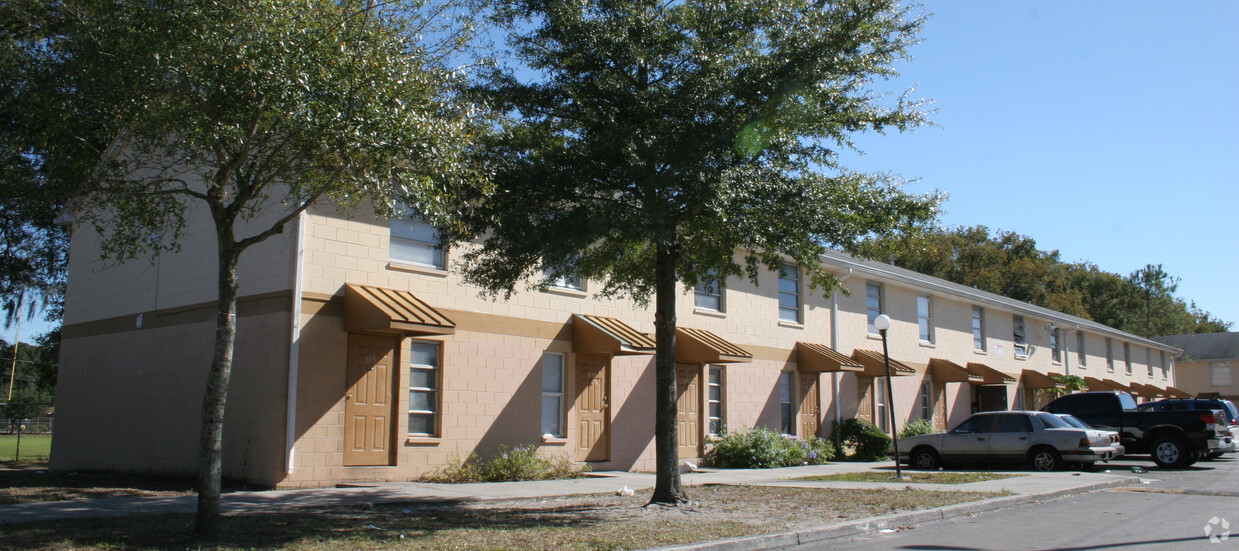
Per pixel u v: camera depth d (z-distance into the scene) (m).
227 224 9.52
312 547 8.93
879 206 12.14
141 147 10.46
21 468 21.11
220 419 9.14
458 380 16.20
